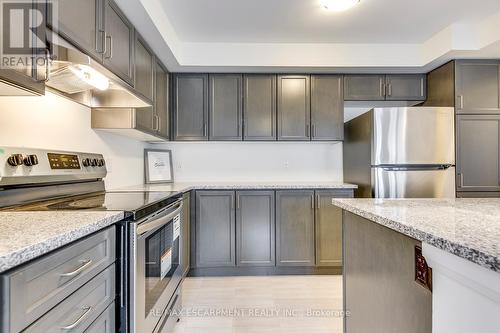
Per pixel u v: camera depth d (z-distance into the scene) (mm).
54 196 1549
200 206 2836
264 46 2887
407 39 2826
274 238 2850
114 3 1737
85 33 1423
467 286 684
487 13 2363
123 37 1871
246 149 3416
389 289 1098
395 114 2639
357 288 1414
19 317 645
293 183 3135
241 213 2850
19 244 669
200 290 2516
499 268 569
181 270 2164
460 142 2742
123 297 1161
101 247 1011
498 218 999
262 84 3078
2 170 1203
